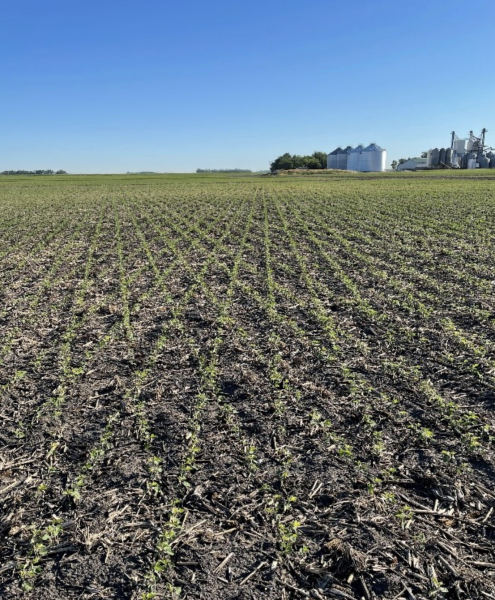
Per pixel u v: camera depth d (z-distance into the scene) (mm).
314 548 4449
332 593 4020
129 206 37344
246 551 4434
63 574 4238
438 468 5457
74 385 7527
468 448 5746
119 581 4156
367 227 22297
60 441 6113
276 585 4098
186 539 4570
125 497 5121
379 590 4027
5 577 4230
